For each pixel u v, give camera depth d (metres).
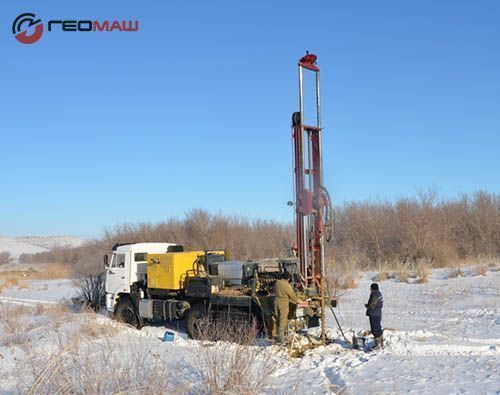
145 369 8.28
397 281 25.11
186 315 14.09
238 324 12.38
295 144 12.72
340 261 30.95
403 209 36.16
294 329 12.30
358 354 10.91
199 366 8.66
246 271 13.17
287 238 37.22
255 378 8.25
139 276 16.00
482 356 10.30
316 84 12.80
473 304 17.33
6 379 8.73
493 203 37.75
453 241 36.59
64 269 43.22
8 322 15.24
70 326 13.76
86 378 7.30
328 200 12.55
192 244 39.34
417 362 10.02
